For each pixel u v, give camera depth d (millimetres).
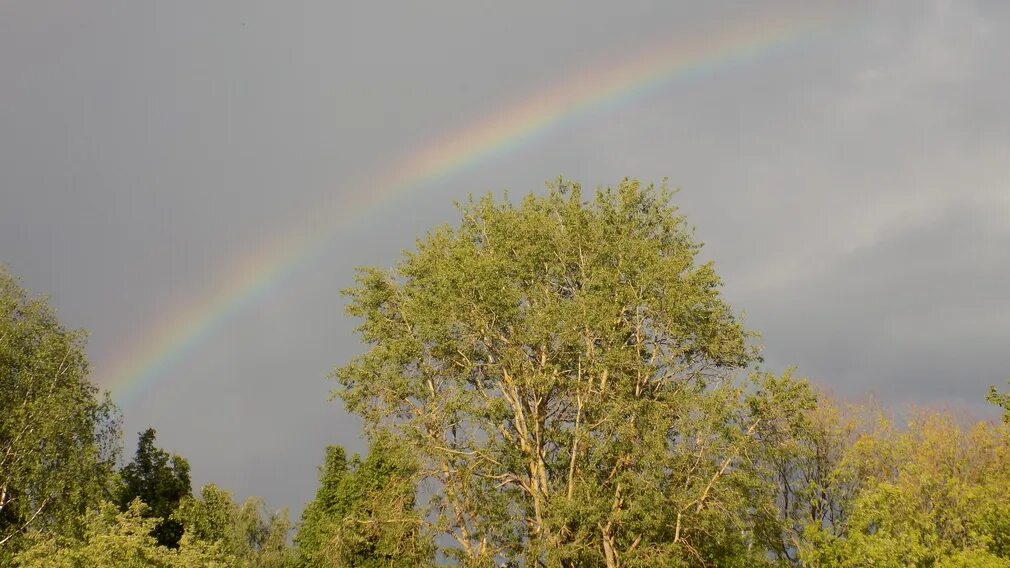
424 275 39906
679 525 31266
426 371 36875
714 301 35406
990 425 39812
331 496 54250
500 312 34688
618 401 31953
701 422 30516
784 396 31422
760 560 31719
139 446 61000
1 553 38938
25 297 47094
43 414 42844
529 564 31438
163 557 31281
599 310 33875
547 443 35781
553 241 37656
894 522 27750
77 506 42906
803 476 37312
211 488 60969
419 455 33688
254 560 62375
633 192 39125
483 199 41000
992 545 27875
